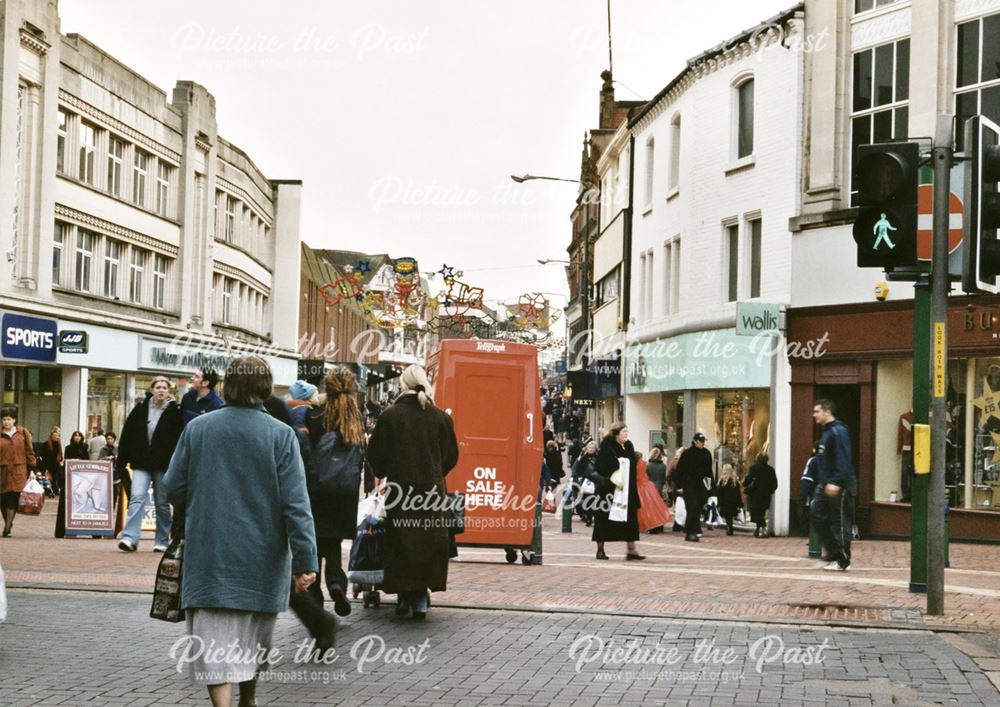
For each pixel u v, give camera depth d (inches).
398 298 1663.4
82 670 295.6
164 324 1565.0
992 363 781.9
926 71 840.9
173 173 1619.1
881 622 385.7
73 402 1285.7
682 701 273.3
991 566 625.9
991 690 286.7
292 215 2321.6
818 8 935.7
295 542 225.9
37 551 600.4
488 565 601.0
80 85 1305.4
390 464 382.6
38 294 1201.4
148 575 487.8
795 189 956.6
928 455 424.2
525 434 616.4
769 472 913.5
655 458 1008.2
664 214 1237.7
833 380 904.3
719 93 1074.7
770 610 415.8
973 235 382.6
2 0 1131.9
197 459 227.0
